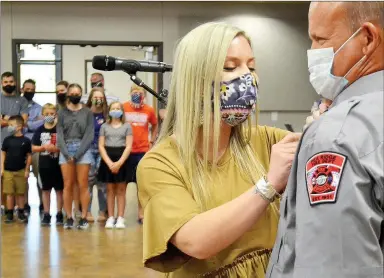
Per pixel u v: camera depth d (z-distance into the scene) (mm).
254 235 1230
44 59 10414
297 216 864
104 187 6090
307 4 8117
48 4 7672
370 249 787
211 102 1173
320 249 814
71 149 5621
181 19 7895
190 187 1177
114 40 7836
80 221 5707
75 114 5629
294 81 8281
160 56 7891
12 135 6008
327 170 823
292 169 917
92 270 4129
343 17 903
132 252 4676
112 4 7773
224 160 1262
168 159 1190
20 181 6031
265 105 8266
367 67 910
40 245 4945
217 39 1159
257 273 1217
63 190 5852
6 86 6375
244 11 8070
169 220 1112
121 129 5660
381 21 881
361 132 824
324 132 854
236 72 1179
